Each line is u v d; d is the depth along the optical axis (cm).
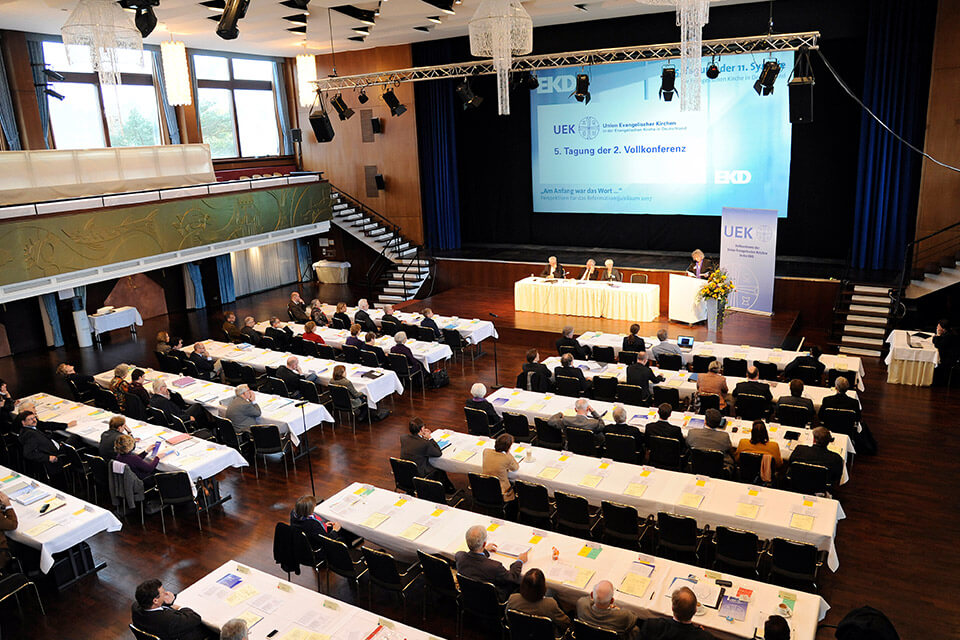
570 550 592
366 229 2081
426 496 733
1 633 661
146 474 814
